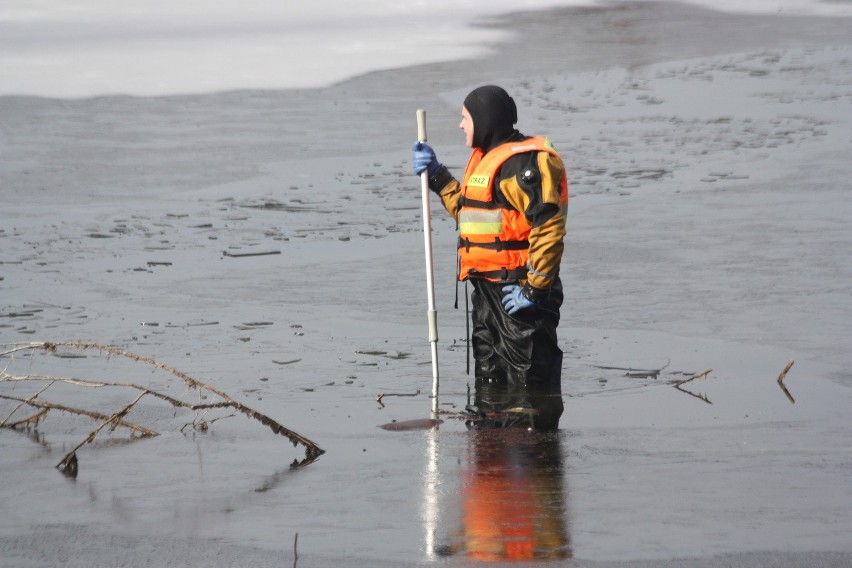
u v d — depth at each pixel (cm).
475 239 2253
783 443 1800
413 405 2062
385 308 2856
